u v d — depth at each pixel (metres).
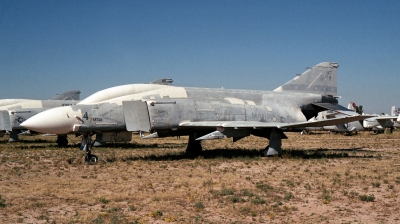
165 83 24.83
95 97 20.02
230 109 22.02
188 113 20.66
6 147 30.50
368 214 9.61
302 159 20.86
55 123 18.47
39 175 15.35
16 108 33.69
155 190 12.31
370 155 23.61
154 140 42.06
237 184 13.44
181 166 18.00
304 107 25.53
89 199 10.85
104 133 20.38
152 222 8.73
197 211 9.70
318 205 10.52
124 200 10.87
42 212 9.50
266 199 11.16
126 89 20.61
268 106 23.80
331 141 39.25
